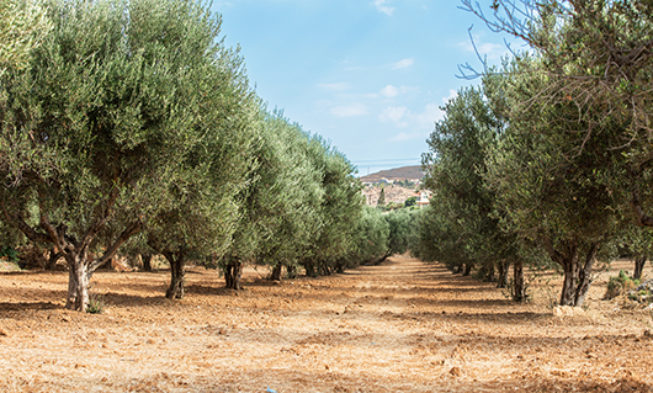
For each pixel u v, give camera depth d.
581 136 10.73
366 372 7.70
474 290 28.67
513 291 22.31
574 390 6.05
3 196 11.71
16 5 8.98
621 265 40.91
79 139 11.35
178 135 12.06
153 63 12.40
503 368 8.00
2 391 5.62
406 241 77.81
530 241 17.14
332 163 31.98
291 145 27.11
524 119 13.31
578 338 11.01
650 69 5.73
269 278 34.53
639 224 10.45
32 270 30.61
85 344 8.98
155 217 13.55
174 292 18.31
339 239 32.00
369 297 23.88
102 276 29.48
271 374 7.36
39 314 11.81
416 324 14.05
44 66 11.30
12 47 8.55
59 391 5.90
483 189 19.50
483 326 13.73
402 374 7.59
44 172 11.17
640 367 7.23
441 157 21.75
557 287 27.39
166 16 14.17
